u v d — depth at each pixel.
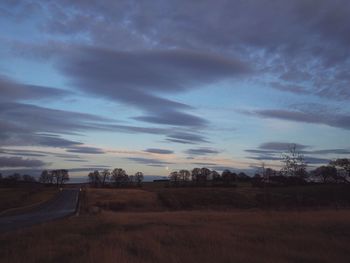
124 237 15.33
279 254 11.59
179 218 26.97
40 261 11.16
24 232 19.61
